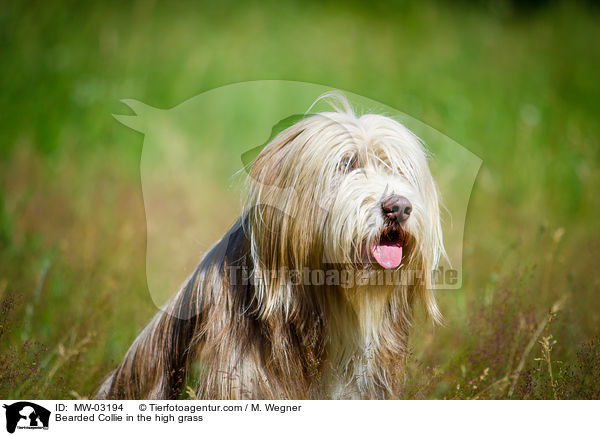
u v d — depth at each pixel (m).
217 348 5.17
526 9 21.00
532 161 12.99
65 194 11.48
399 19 19.47
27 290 8.14
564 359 6.75
